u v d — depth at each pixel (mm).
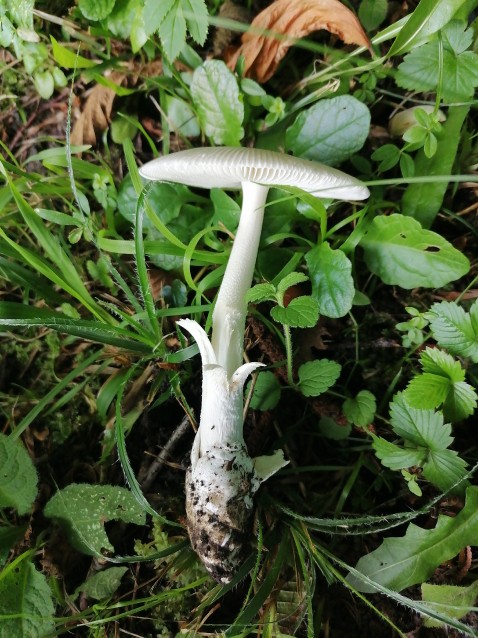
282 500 191
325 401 196
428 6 177
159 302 205
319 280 186
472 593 164
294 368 197
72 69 217
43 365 212
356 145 191
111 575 177
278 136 208
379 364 203
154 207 200
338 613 178
